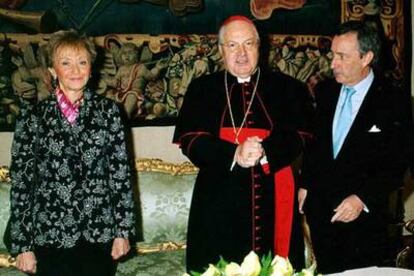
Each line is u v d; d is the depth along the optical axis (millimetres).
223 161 2373
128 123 3613
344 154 2672
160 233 3418
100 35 3514
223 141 2404
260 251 2465
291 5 3760
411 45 3963
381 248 2719
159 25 3596
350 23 2645
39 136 2303
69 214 2307
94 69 3520
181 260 3252
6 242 2379
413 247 3242
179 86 3662
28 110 2330
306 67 3818
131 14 3547
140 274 3080
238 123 2473
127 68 3574
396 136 2633
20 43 3400
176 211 3443
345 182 2670
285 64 3789
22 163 2297
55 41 2336
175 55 3635
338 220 2641
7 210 3246
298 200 2699
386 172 2650
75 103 2352
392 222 3781
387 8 3900
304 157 2824
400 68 3941
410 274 2143
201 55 3670
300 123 2525
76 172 2318
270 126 2486
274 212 2498
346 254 2703
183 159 3775
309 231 2924
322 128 2760
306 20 3797
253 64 2396
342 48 2600
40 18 3414
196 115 2514
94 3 3486
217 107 2514
